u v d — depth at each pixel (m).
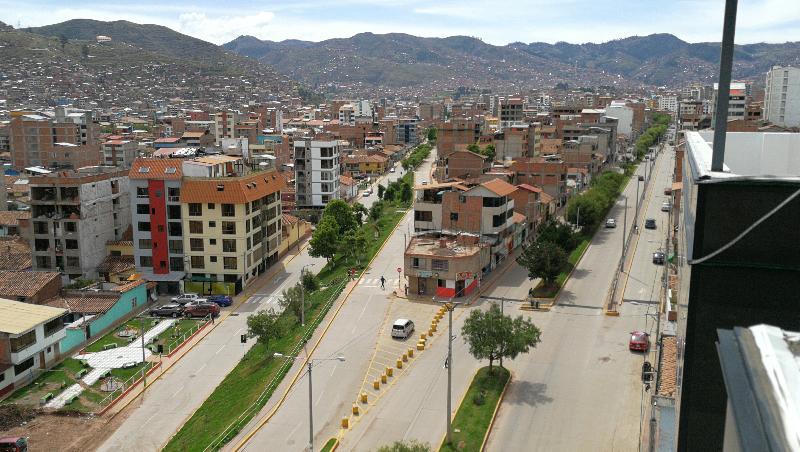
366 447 45.06
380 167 199.75
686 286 11.74
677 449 11.86
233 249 91.06
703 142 17.20
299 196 148.38
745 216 10.32
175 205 91.19
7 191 148.75
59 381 62.78
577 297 76.50
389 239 111.25
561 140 188.75
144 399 59.28
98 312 76.50
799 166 18.55
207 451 46.19
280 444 46.50
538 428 46.00
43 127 190.88
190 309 82.00
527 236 108.31
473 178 116.00
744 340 6.97
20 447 49.38
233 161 104.62
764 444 5.19
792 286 10.20
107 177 98.25
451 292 78.81
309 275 87.12
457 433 45.47
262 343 68.69
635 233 107.94
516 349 52.47
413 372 57.47
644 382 49.03
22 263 98.12
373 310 75.81
